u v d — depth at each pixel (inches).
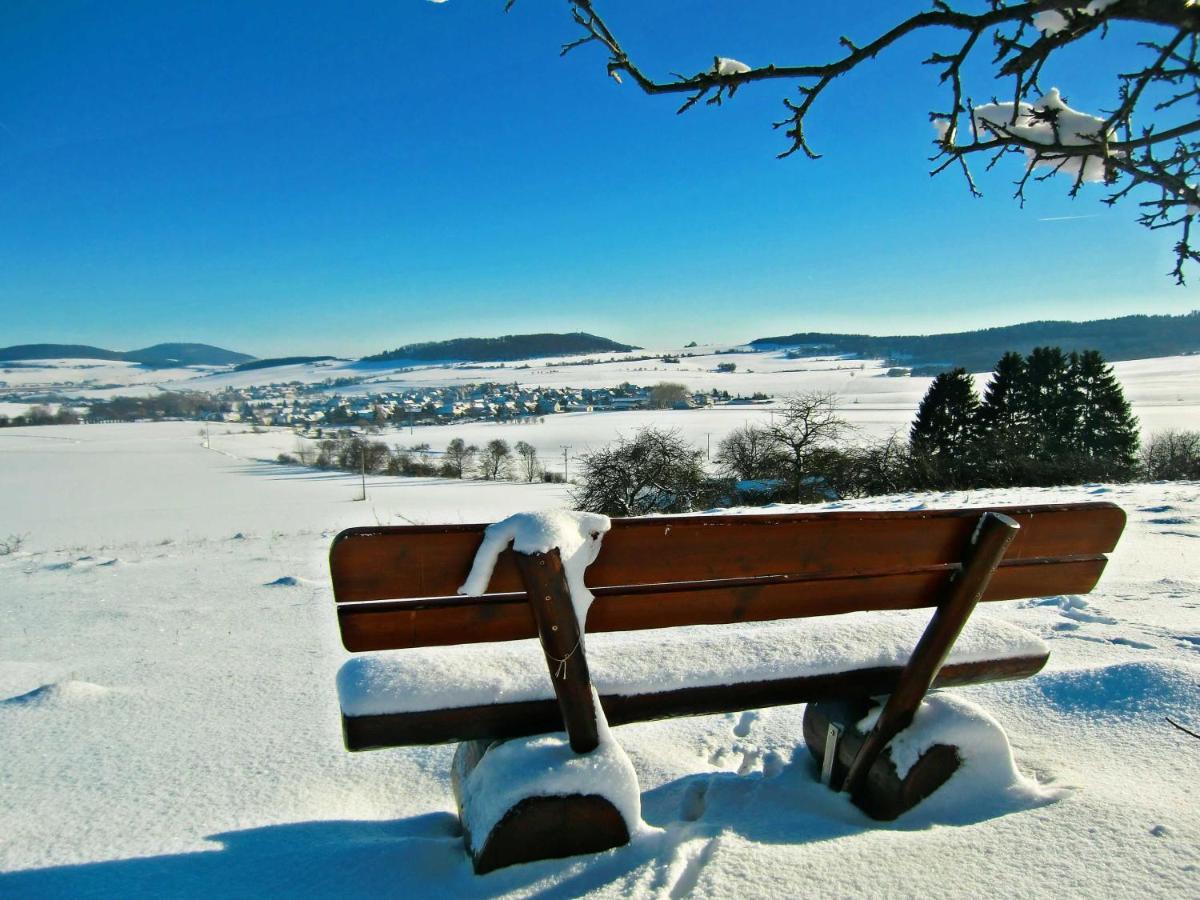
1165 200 59.7
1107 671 119.5
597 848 80.9
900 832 82.3
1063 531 91.7
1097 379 1517.0
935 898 69.8
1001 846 77.6
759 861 76.2
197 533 1136.8
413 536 74.0
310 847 88.6
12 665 187.8
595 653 91.9
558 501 1641.2
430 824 97.5
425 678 83.4
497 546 75.4
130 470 2800.2
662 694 88.4
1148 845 75.4
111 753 125.3
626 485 1003.3
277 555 440.8
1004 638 97.9
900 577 88.0
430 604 78.3
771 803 91.9
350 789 111.6
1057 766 97.0
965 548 87.8
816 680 92.1
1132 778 92.0
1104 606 192.9
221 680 163.9
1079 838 77.9
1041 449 918.4
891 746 87.9
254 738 130.6
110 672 173.6
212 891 79.3
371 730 81.3
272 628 220.2
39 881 83.7
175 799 107.8
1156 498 423.5
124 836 96.3
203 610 252.1
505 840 78.7
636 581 82.6
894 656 94.7
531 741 84.7
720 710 91.0
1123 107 57.6
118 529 1280.8
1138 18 52.6
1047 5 54.9
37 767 120.1
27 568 401.7
